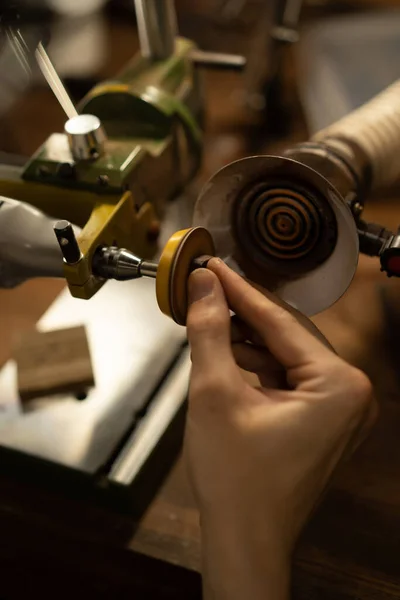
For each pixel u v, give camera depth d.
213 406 0.31
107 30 0.89
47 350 0.46
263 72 0.68
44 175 0.40
